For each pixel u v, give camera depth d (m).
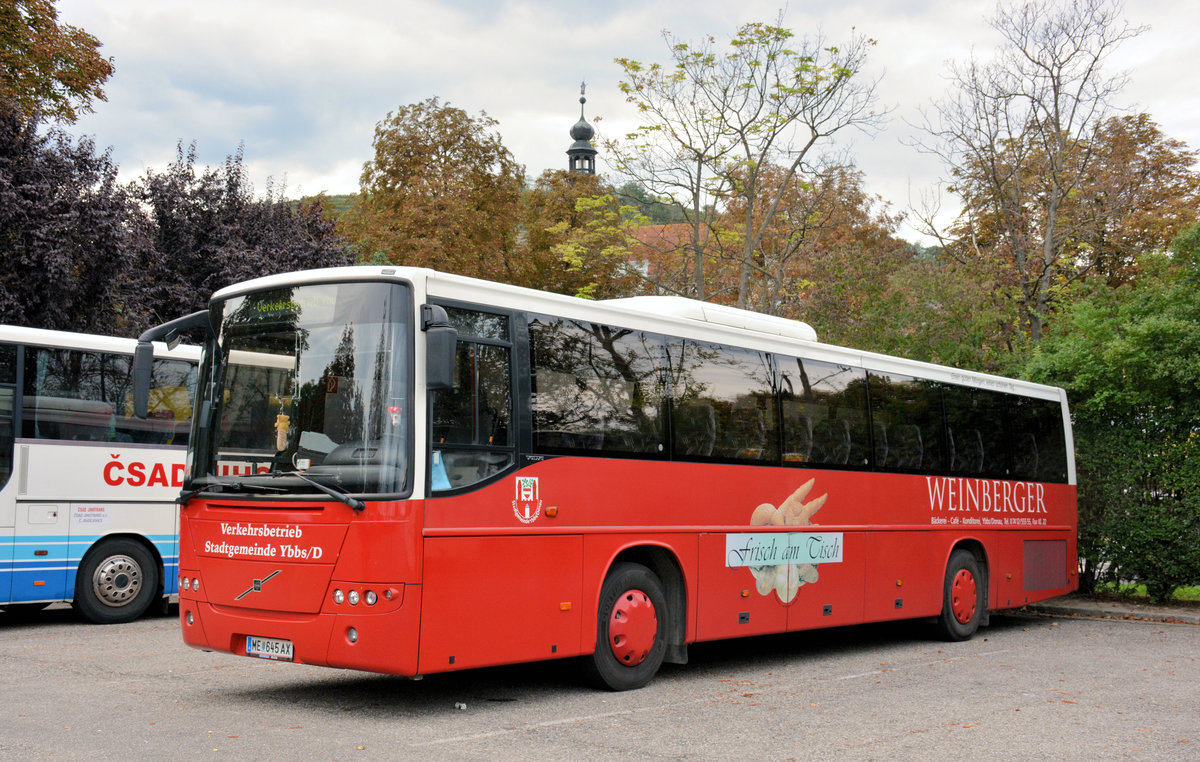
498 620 8.06
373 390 7.68
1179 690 9.96
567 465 8.80
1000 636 14.34
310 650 7.55
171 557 13.73
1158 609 17.00
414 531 7.49
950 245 31.22
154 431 13.63
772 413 11.12
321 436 7.82
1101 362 17.20
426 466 7.62
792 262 32.44
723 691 9.45
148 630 12.64
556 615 8.57
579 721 7.86
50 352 12.75
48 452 12.63
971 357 25.41
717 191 28.78
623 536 9.25
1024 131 27.81
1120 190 29.00
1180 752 7.34
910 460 13.10
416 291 7.82
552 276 53.22
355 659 7.39
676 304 10.69
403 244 44.34
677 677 10.23
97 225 20.02
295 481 7.76
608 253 29.83
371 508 7.47
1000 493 14.72
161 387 13.73
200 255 25.62
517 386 8.46
